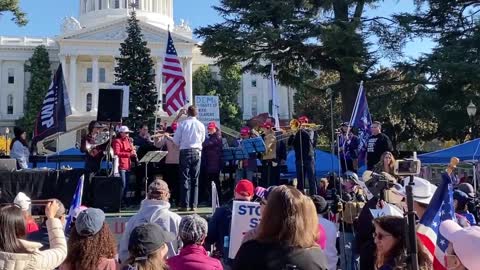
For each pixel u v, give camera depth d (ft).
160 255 12.17
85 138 38.24
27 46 295.69
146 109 136.77
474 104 89.92
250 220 19.01
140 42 144.36
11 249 12.16
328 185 39.63
